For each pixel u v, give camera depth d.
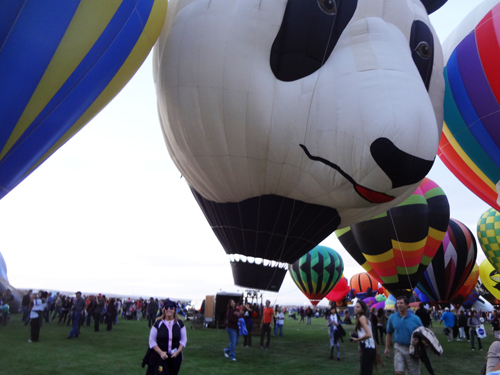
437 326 25.66
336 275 31.59
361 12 8.86
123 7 7.69
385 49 8.49
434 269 23.45
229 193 9.71
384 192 8.60
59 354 8.03
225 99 8.52
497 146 11.50
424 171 8.33
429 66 9.72
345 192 8.77
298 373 7.47
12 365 6.80
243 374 7.13
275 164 8.88
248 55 8.49
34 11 6.43
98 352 8.49
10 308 16.47
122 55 8.12
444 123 12.89
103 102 8.48
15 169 7.29
